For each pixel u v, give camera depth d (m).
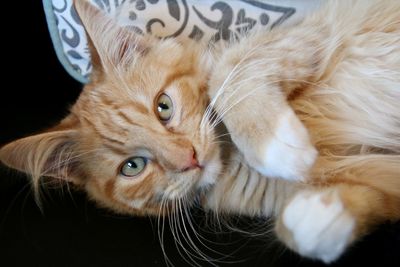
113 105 0.41
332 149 0.41
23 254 0.40
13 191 0.44
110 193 0.43
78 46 0.47
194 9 0.44
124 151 0.41
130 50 0.42
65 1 0.45
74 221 0.43
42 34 0.53
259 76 0.39
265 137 0.37
